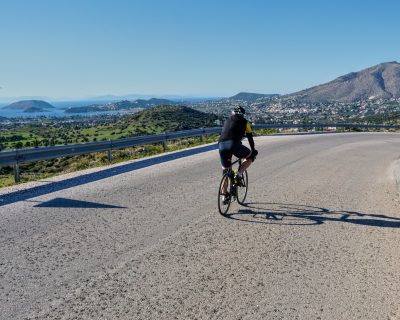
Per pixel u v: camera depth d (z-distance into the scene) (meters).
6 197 8.16
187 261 4.86
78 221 6.45
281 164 13.31
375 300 4.00
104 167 12.35
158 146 20.59
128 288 4.13
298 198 8.38
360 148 20.17
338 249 5.42
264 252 5.22
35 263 4.74
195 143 21.20
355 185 10.04
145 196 8.27
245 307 3.79
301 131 36.59
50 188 9.09
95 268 4.62
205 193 8.61
